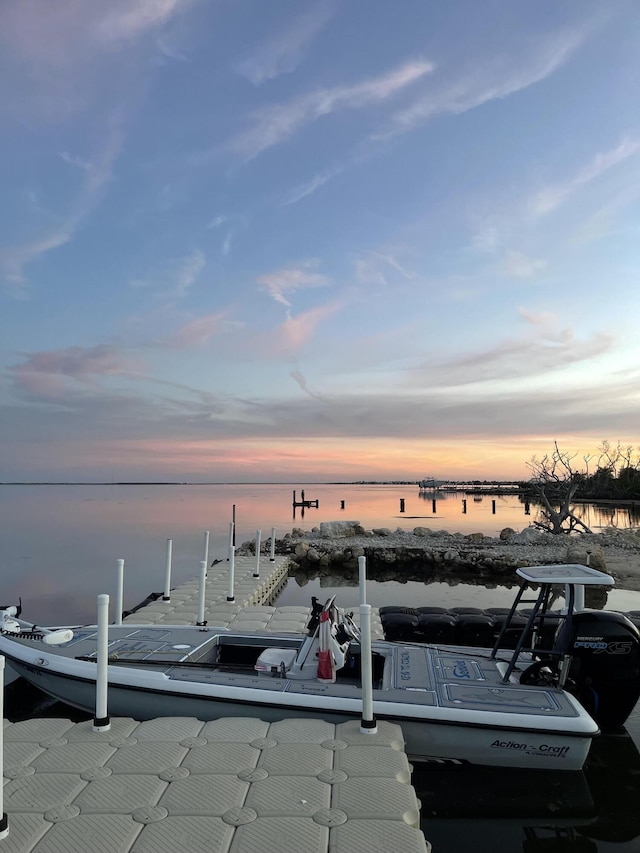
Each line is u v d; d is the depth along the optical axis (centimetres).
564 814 574
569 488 3559
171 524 4581
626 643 679
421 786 615
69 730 597
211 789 481
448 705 620
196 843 411
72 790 480
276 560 2131
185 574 2267
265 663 750
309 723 611
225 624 1153
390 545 2691
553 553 2547
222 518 5200
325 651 697
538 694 655
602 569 2167
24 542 3375
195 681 674
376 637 1037
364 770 513
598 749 707
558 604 1627
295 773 507
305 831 426
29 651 790
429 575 2291
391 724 607
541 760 607
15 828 427
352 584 2106
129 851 403
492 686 675
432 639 1182
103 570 2380
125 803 461
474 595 1862
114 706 699
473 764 620
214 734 586
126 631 884
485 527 4309
